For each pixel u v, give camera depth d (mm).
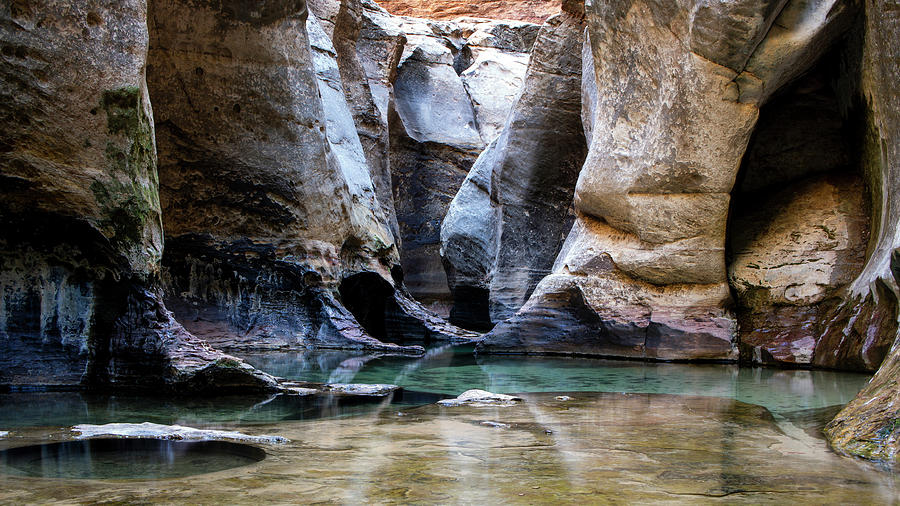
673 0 7812
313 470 2846
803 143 9094
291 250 9898
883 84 7090
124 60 5750
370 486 2572
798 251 8703
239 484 2598
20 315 5594
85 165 5625
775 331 8477
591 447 3436
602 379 6902
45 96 5496
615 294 9344
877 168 7793
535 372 7543
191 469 2922
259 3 9148
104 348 5680
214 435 3670
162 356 5582
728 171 8422
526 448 3379
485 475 2771
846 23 7617
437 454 3203
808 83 8789
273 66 9547
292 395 5582
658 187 8734
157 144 9273
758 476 2840
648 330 9008
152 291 5793
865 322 7395
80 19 5605
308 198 9961
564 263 9961
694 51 7805
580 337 9570
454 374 7316
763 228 9156
